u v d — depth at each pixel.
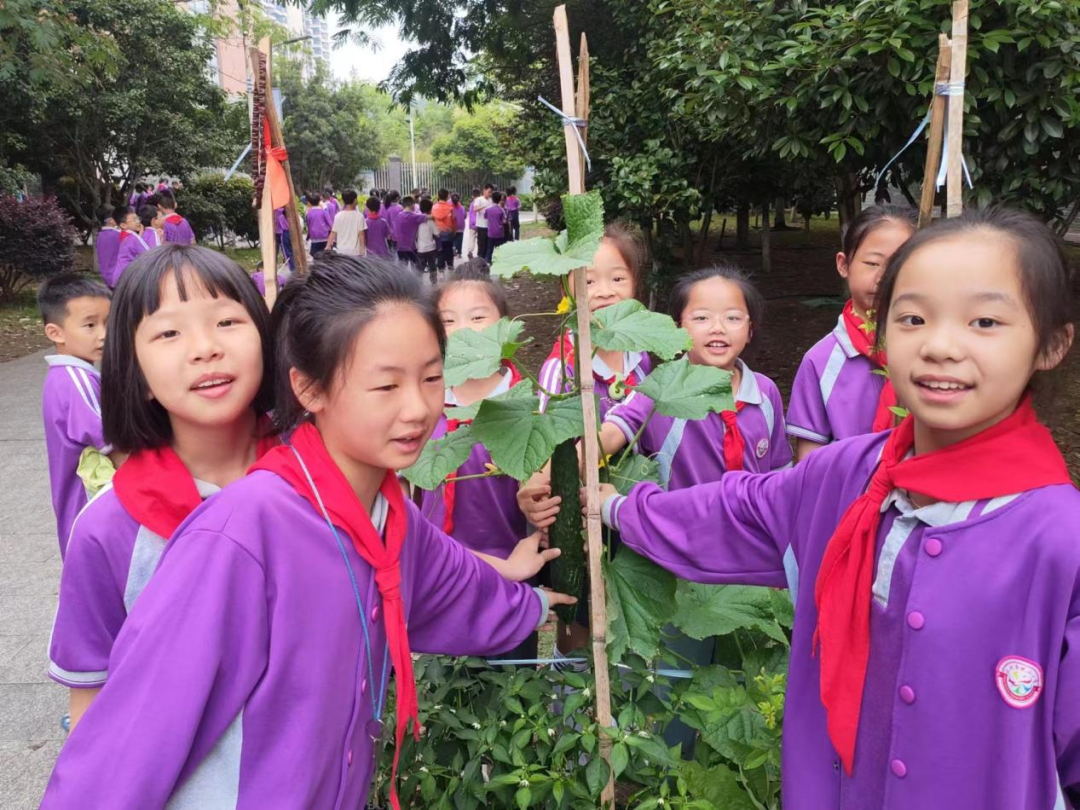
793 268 11.07
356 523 1.13
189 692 0.97
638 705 1.63
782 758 1.25
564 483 1.52
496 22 9.77
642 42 6.66
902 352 1.01
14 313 10.28
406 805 1.46
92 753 0.96
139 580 1.27
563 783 1.37
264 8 16.83
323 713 1.07
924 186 1.63
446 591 1.40
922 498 1.08
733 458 2.02
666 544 1.44
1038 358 0.99
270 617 1.05
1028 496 0.99
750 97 4.34
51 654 1.29
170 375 1.22
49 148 14.55
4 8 6.44
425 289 1.13
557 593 1.57
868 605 1.10
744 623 1.67
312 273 1.14
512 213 18.22
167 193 9.48
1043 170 3.71
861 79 3.78
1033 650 0.96
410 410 1.09
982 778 1.00
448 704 1.62
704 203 7.10
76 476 2.17
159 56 14.59
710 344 2.02
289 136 32.88
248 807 1.02
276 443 1.43
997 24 3.33
